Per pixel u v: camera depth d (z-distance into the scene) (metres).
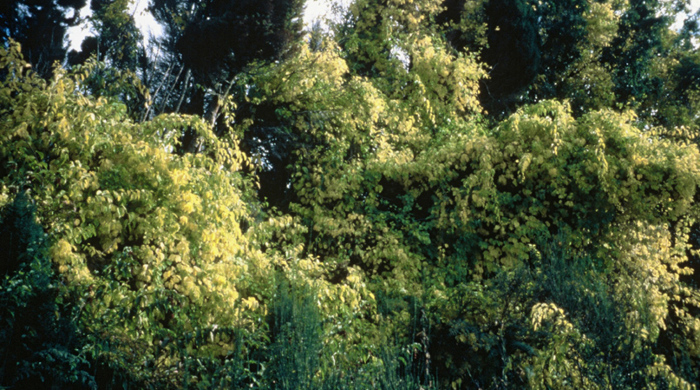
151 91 7.60
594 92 14.45
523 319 4.75
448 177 7.07
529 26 11.35
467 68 9.14
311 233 7.02
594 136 6.98
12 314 2.98
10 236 3.19
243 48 7.11
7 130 4.29
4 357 2.99
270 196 8.27
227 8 7.08
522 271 5.16
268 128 7.92
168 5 8.09
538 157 6.85
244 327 4.17
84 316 3.66
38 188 4.19
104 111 4.80
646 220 6.97
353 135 7.96
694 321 5.66
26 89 4.58
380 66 9.59
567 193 7.09
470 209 7.02
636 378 3.81
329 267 6.15
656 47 15.58
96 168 4.62
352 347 4.59
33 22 8.49
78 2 9.24
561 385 4.28
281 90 7.82
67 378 3.12
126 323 3.93
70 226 4.13
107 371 3.50
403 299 5.71
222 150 5.53
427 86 9.13
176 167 4.78
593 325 4.27
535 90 13.05
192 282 4.22
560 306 4.77
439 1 10.62
